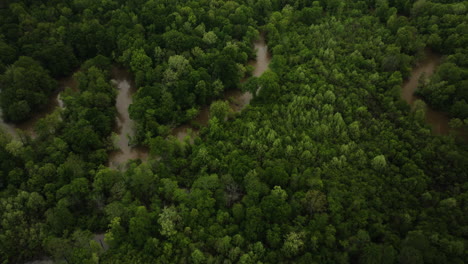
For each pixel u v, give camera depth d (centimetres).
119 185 11719
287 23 18838
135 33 17562
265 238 10444
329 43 17150
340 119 13312
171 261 9969
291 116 14025
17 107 14662
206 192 11262
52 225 10762
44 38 17775
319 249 9925
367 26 18562
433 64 17025
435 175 11719
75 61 17575
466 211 10469
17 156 12644
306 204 10819
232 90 16638
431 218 10381
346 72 15838
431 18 17862
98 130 13838
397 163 12219
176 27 18450
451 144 12500
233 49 16838
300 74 15500
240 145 13150
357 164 12144
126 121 15588
